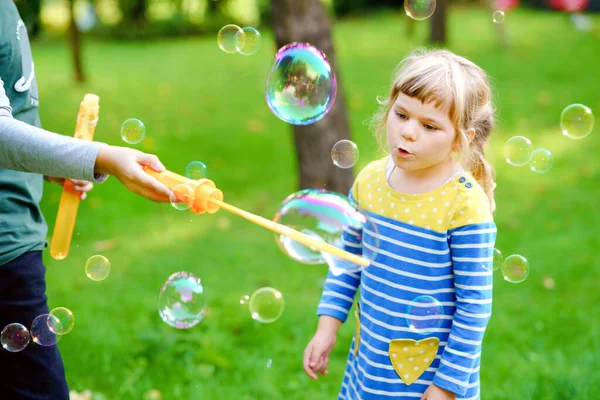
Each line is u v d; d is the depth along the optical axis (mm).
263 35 13742
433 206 1589
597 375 2490
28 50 1762
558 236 4207
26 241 1684
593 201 4785
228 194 5324
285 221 1690
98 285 3639
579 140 6156
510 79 8516
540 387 2457
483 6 14211
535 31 11414
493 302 3363
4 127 1430
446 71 1542
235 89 9008
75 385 2590
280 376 2658
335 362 2803
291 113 2029
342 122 4340
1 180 1629
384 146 1857
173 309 1882
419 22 13430
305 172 4375
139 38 14781
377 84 8859
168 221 4793
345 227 1641
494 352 2787
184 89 9055
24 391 1674
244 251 4203
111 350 2822
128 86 9273
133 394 2514
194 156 6191
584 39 10500
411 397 1610
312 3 4082
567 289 3475
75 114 7629
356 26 14328
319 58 2029
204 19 15656
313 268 3926
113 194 5191
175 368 2680
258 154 6297
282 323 3104
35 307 1686
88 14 14688
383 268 1629
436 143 1536
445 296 1598
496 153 5930
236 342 2939
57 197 5027
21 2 8688
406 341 1603
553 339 2930
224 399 2445
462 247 1549
